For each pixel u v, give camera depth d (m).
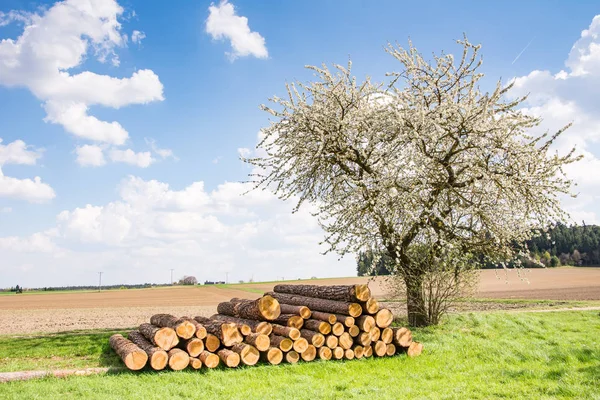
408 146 14.47
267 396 7.73
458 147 15.02
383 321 11.10
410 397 7.60
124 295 63.94
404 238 15.00
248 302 12.48
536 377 8.41
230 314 13.40
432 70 14.91
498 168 13.91
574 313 18.89
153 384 8.57
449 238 14.55
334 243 14.84
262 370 9.75
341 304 11.22
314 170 15.86
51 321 23.70
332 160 15.73
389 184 13.90
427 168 14.02
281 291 15.62
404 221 14.33
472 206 14.30
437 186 14.56
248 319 11.98
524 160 13.75
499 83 14.13
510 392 7.50
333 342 10.73
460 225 14.93
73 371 9.45
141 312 30.30
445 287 14.41
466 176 14.68
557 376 8.32
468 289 14.52
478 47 14.09
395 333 11.12
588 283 48.62
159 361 9.59
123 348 10.34
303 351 10.54
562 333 13.59
